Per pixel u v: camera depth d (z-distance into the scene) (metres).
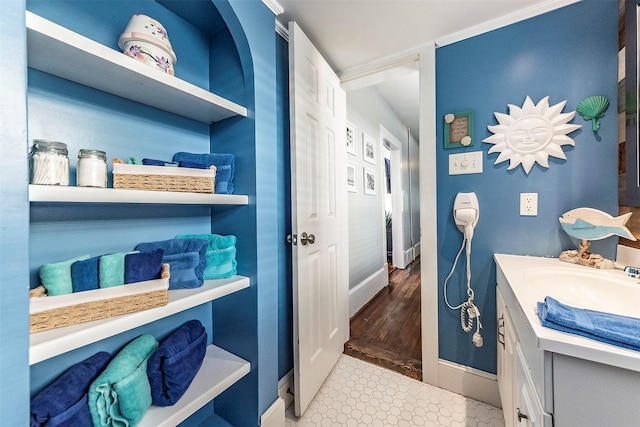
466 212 1.41
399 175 4.18
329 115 1.69
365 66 1.78
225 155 1.14
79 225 0.85
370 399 1.45
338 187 1.84
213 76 1.26
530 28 1.31
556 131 1.26
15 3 0.54
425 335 1.59
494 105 1.40
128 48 0.84
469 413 1.35
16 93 0.54
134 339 0.97
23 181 0.55
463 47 1.47
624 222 1.00
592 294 0.95
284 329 1.46
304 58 1.38
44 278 0.69
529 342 0.64
